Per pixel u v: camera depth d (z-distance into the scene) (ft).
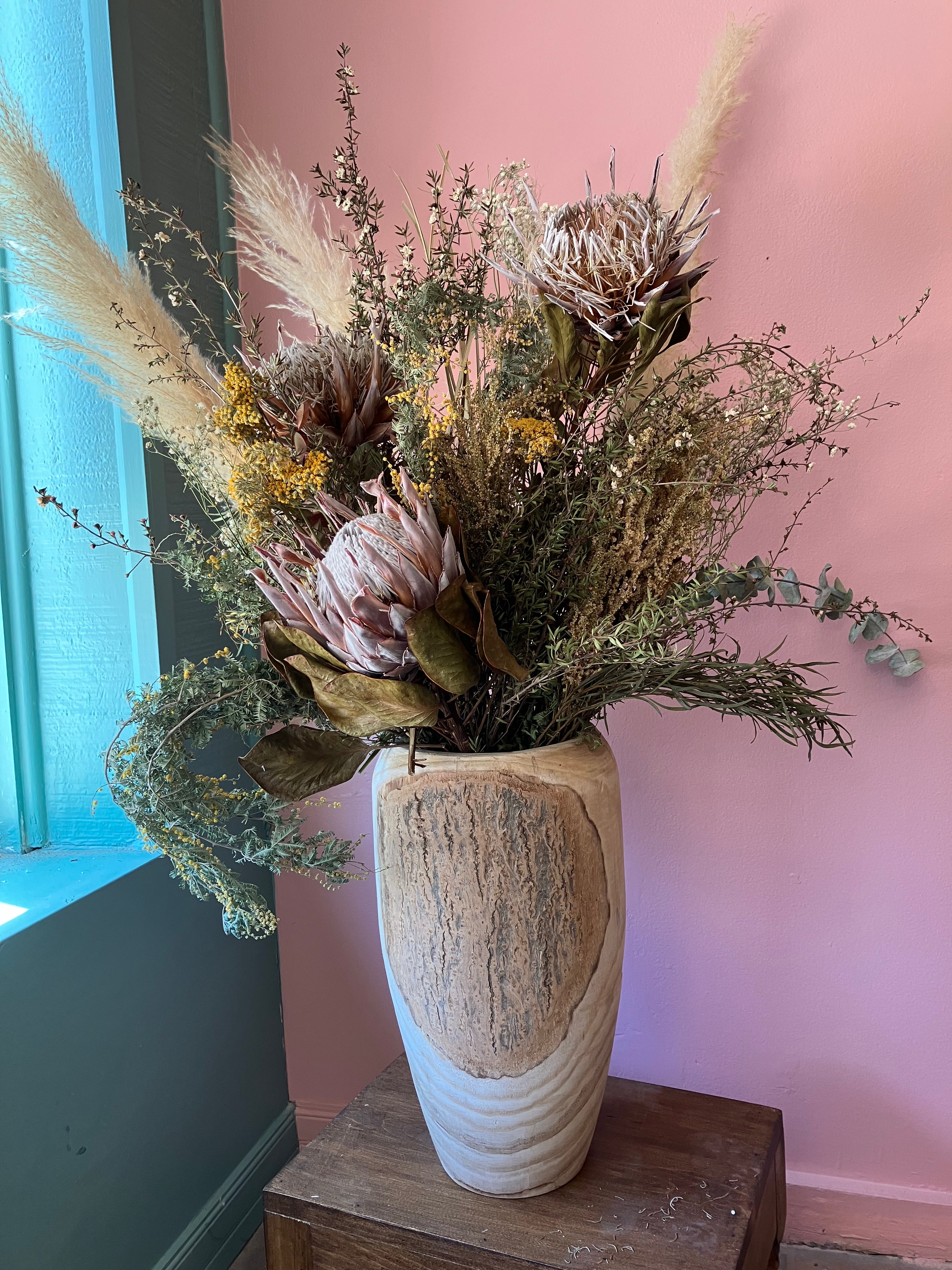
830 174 3.32
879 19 3.21
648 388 2.46
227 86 4.03
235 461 2.36
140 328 2.64
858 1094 3.81
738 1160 2.84
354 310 2.48
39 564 3.72
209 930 3.98
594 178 3.58
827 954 3.76
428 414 2.16
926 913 3.63
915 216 3.26
